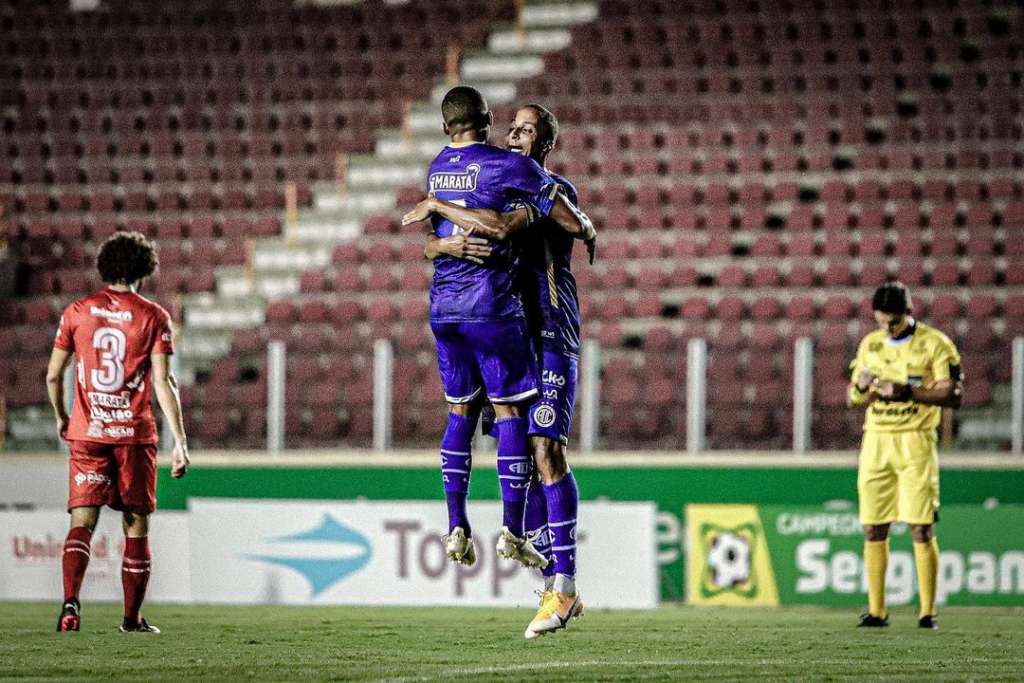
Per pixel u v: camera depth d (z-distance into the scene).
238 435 41.91
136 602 20.36
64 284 53.50
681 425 37.56
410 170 60.25
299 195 58.88
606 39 64.75
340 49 66.94
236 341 47.53
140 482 20.11
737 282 50.25
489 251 16.06
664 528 35.62
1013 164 55.91
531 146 18.14
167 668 15.16
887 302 24.34
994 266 49.50
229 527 30.86
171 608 28.73
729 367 38.50
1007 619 26.70
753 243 52.50
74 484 20.11
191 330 49.94
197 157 62.09
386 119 62.91
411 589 29.94
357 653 17.19
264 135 62.47
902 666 15.98
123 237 20.25
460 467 17.08
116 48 67.88
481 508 29.80
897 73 60.38
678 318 48.47
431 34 66.81
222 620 24.25
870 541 24.52
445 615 26.20
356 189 58.94
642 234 52.97
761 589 31.45
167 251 55.47
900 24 62.31
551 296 17.19
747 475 35.56
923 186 54.47
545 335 17.09
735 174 57.03
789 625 24.06
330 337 46.50
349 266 52.50
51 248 56.34
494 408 17.06
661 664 15.85
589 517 30.45
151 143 62.69
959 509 31.27
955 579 31.16
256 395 43.69
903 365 24.55
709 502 35.66
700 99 60.69
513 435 16.70
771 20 63.69
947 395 23.72
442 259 16.53
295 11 68.94
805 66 61.34
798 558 31.38
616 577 30.23
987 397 40.00
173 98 65.12
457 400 17.08
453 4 68.19
